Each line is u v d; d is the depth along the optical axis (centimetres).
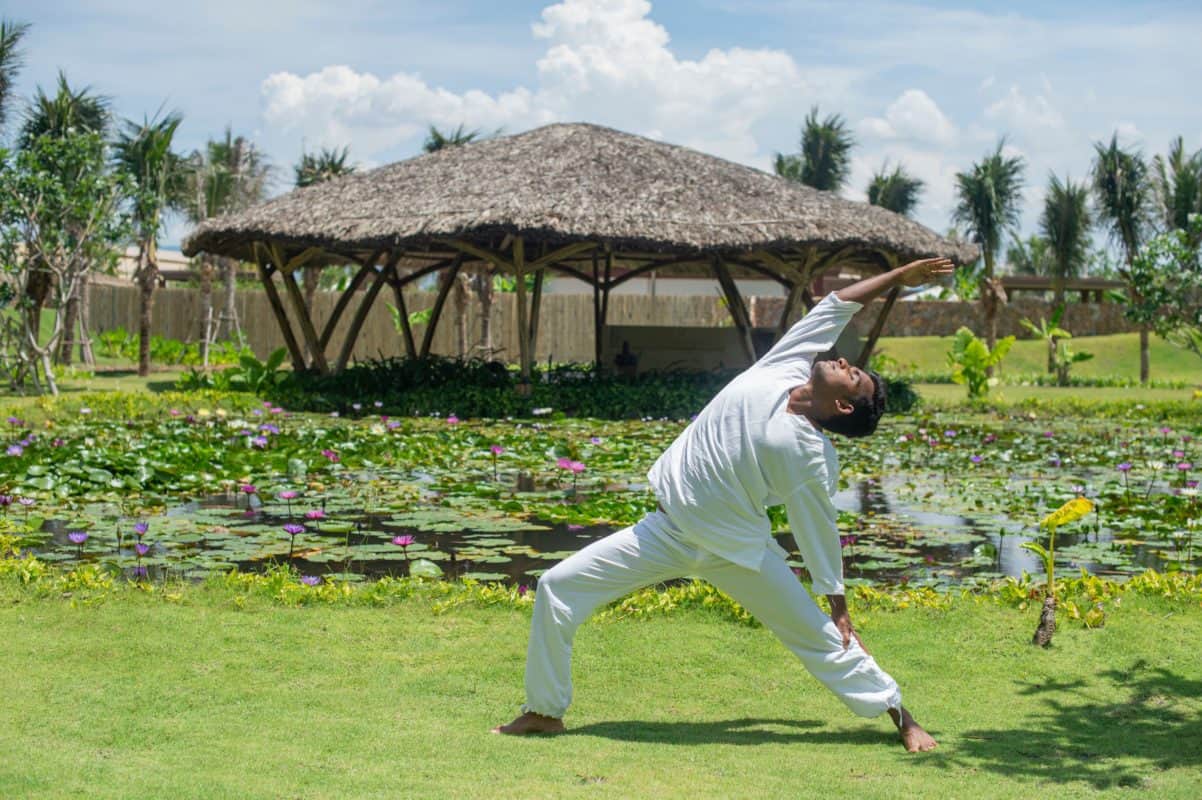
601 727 364
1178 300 1848
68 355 2356
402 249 1739
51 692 382
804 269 1673
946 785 304
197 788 287
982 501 881
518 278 1600
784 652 447
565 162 1666
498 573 608
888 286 348
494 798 285
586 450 1126
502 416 1548
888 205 3244
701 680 418
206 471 903
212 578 546
